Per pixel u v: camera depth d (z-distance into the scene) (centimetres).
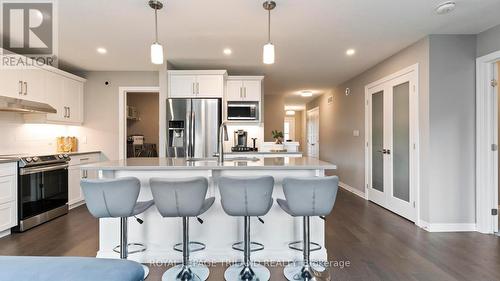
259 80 497
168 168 224
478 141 323
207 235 253
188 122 439
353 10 265
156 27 281
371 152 480
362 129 511
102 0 246
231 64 460
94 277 111
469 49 327
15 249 275
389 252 267
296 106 1041
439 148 327
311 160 284
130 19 284
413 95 357
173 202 195
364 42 353
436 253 265
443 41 327
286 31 317
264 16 278
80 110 478
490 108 319
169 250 253
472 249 274
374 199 465
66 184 403
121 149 492
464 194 328
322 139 789
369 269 234
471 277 221
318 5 255
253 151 491
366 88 493
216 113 441
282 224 254
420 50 343
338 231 327
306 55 408
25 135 399
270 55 247
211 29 311
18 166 324
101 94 492
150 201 225
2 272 112
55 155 383
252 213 202
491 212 319
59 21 288
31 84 369
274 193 253
